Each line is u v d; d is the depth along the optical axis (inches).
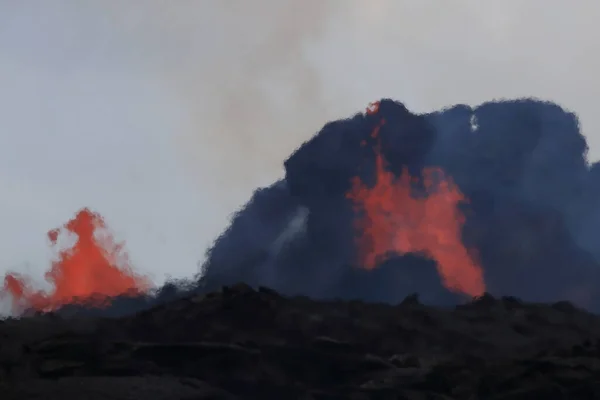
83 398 3157.0
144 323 4389.8
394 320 4670.3
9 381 3398.1
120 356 3713.1
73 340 3902.6
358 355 3922.2
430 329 4589.1
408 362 3897.6
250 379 3548.2
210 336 4148.6
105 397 3174.2
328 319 4463.6
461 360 3969.0
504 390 3459.6
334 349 3981.3
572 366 3629.4
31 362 3646.7
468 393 3457.2
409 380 3592.5
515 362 3757.4
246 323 4350.4
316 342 4025.6
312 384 3644.2
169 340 4126.5
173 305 4640.8
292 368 3727.9
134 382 3371.1
